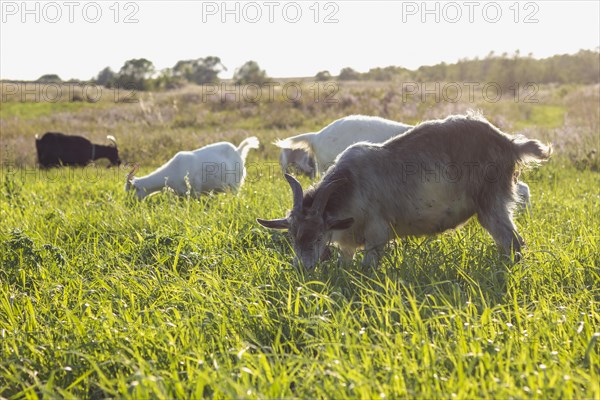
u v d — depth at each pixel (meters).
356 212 6.20
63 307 5.15
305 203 6.18
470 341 4.08
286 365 4.24
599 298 5.26
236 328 4.76
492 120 21.36
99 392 4.24
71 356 4.43
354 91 30.77
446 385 3.61
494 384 3.43
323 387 3.71
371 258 6.27
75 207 9.61
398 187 6.22
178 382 3.79
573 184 12.27
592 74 47.00
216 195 11.03
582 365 3.91
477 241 6.69
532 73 45.22
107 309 4.97
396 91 29.70
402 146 6.32
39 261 6.70
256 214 8.28
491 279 5.54
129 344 4.53
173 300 5.35
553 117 27.12
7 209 9.78
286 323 4.86
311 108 28.05
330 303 5.04
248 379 3.77
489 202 6.38
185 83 44.72
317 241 5.99
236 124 26.56
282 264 6.18
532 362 3.88
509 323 4.40
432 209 6.30
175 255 6.48
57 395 3.98
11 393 4.31
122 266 6.38
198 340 4.52
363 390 3.46
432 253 6.27
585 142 16.67
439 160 6.23
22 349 4.64
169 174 11.13
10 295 5.79
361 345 4.14
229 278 5.96
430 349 3.97
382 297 4.97
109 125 27.22
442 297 5.00
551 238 6.82
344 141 9.54
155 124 26.95
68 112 30.84
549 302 4.95
